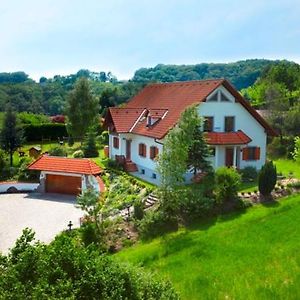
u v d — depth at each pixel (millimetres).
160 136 39094
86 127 65625
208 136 39688
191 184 36438
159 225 28484
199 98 40281
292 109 59281
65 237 10242
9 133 50875
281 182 35438
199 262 21672
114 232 28375
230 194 30812
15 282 8641
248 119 41969
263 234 24797
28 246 9641
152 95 50438
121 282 9609
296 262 20078
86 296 8945
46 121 83500
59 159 43875
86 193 28938
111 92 114438
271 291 17484
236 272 19812
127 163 45625
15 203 39500
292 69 110625
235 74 198625
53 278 8883
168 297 11711
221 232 26078
